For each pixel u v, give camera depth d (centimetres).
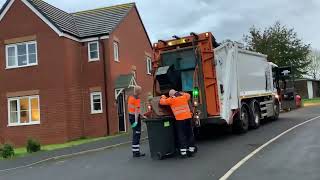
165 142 1312
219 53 1648
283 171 1001
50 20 2583
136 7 3175
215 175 1004
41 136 2572
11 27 2669
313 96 6638
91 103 2691
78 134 2616
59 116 2544
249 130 1934
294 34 5091
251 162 1135
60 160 1548
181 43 1638
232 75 1750
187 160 1248
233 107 1727
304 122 2147
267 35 5041
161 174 1072
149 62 3406
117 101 2680
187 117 1300
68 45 2598
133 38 3100
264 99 2206
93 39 2694
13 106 2658
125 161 1343
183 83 1634
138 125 1418
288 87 3425
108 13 2936
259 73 2144
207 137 1762
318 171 980
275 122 2238
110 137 2267
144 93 3228
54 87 2564
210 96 1595
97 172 1187
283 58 4966
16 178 1220
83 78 2711
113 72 2697
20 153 1858
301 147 1333
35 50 2619
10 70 2661
